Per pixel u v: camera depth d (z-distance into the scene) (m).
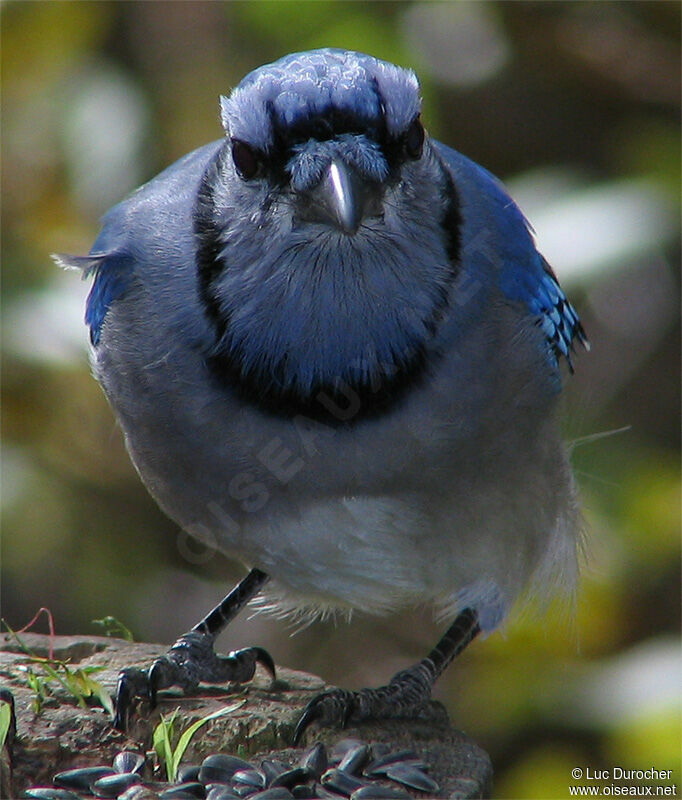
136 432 7.71
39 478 11.05
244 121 6.87
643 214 10.49
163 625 12.23
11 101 11.33
